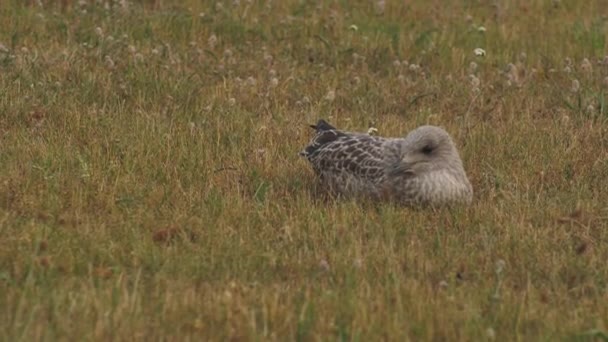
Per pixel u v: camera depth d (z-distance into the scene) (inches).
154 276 573.6
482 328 529.7
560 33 1067.9
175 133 776.3
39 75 876.0
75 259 587.5
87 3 1044.5
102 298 536.4
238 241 618.5
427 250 621.0
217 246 613.6
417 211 674.2
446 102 893.2
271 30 1026.7
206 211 661.9
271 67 944.3
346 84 921.5
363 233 639.1
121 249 601.3
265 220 653.3
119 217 645.9
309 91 901.8
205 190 692.7
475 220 663.1
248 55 976.9
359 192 693.3
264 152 756.0
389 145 698.2
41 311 525.0
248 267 591.8
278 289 560.7
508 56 1000.9
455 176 680.4
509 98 907.4
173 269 584.4
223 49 986.1
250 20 1050.1
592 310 559.8
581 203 691.4
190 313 536.4
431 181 674.2
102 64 909.2
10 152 730.8
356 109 871.7
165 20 1017.5
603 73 966.4
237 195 680.4
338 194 706.8
